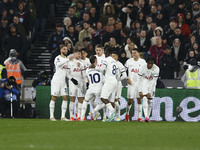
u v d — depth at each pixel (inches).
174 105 2220.7
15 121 1840.6
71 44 2503.7
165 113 2225.6
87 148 916.0
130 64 2092.8
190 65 2320.4
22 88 2610.7
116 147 933.8
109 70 1860.2
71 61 1968.5
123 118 2231.8
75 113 2185.0
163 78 2474.2
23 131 1321.4
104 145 967.6
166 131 1318.9
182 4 2837.1
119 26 2689.5
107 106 1860.2
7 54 2709.2
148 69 1967.3
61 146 948.6
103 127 1507.1
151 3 2874.0
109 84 1852.9
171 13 2834.6
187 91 2214.6
